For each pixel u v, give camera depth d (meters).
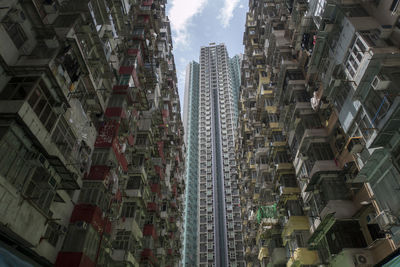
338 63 15.93
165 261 31.80
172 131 40.91
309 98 22.67
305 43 21.95
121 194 19.19
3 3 10.68
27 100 9.89
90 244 13.14
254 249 38.41
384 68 12.65
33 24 12.01
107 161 15.89
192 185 85.38
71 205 13.82
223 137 96.69
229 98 106.62
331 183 18.16
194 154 96.25
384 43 13.50
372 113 13.01
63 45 12.68
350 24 14.80
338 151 18.67
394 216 12.35
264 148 34.09
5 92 10.25
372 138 12.77
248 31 43.66
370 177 14.09
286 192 23.84
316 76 21.88
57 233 12.45
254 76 38.03
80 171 14.02
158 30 36.97
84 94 15.23
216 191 83.44
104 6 17.16
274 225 28.11
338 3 15.85
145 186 23.34
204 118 106.12
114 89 20.02
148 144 25.14
